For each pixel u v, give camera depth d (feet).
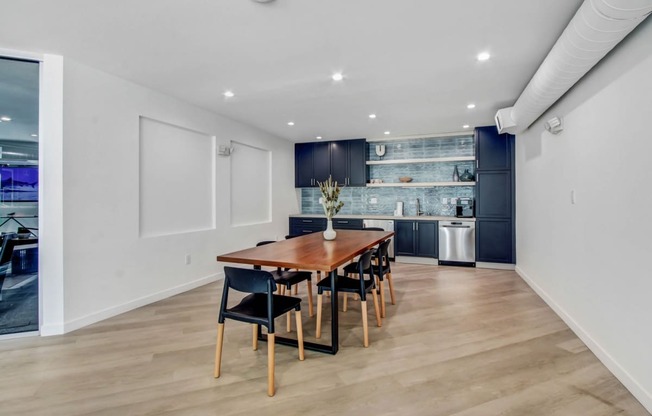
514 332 8.64
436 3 6.30
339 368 6.86
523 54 8.47
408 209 20.02
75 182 9.01
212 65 9.24
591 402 5.65
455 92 11.39
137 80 10.43
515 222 16.08
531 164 12.79
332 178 20.63
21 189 8.89
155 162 11.73
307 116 14.75
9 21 6.95
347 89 11.14
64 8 6.47
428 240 17.80
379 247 10.22
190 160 13.25
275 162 19.31
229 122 15.26
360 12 6.60
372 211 20.83
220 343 6.57
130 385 6.24
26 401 5.74
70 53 8.51
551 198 10.40
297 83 10.58
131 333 8.71
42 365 7.01
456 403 5.63
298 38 7.68
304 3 6.29
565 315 9.23
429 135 18.62
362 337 8.41
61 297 8.67
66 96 8.78
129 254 10.55
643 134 5.64
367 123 16.01
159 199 11.89
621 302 6.33
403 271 16.07
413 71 9.59
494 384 6.21
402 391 6.00
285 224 20.42
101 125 9.70
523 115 11.10
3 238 9.25
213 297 11.96
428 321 9.48
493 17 6.77
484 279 14.42
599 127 7.18
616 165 6.51
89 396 5.89
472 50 8.26
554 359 7.18
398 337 8.38
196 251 13.34
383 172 20.52
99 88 9.63
